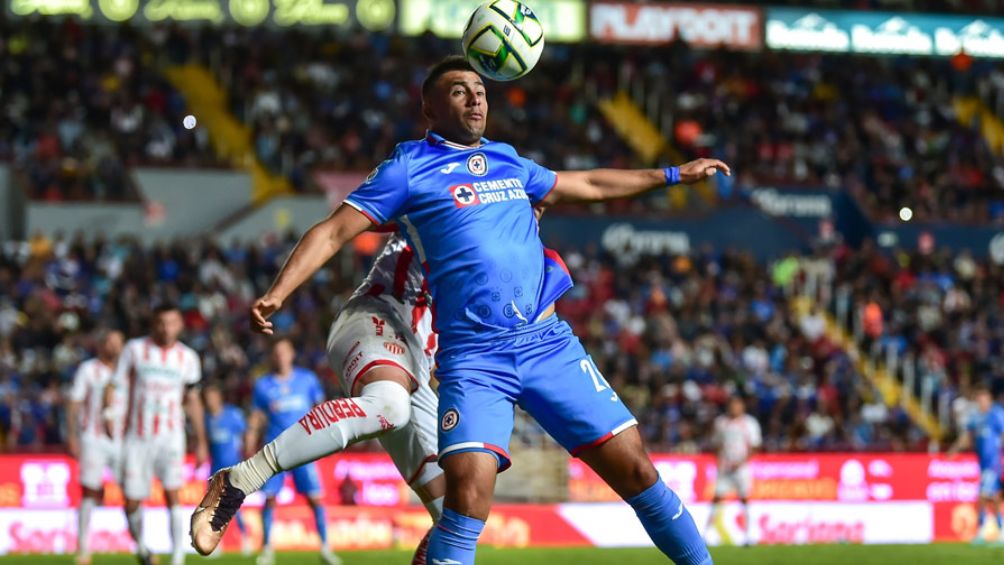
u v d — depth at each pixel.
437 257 19.47
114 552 54.72
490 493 18.81
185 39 114.38
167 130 104.25
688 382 82.19
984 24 134.50
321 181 104.81
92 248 87.19
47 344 75.56
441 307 19.50
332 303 84.81
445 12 121.94
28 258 85.00
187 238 95.06
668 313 91.19
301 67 115.31
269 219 99.81
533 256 19.83
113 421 42.75
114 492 57.69
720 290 96.12
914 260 104.25
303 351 78.44
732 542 67.19
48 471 57.41
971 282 101.88
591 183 21.19
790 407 81.81
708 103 122.25
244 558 50.84
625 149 115.69
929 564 47.56
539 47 20.75
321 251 18.92
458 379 19.12
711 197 110.00
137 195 97.44
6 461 56.97
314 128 109.25
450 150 19.83
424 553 21.41
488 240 19.39
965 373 91.44
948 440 84.25
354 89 114.56
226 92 112.94
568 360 19.64
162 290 82.69
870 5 133.75
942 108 127.56
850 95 127.44
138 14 114.50
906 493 70.88
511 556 52.41
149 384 42.59
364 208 19.22
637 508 19.97
